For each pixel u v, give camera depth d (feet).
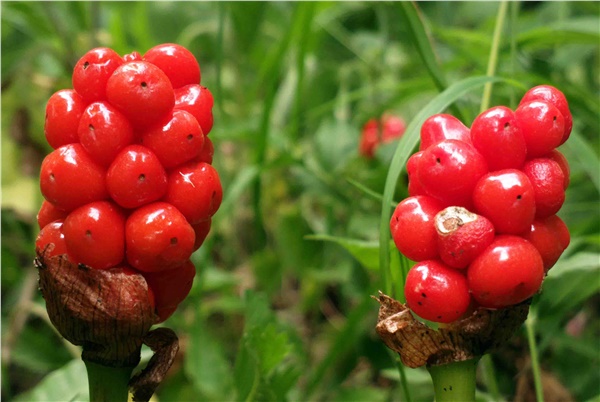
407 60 1.46
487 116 0.61
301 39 1.06
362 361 1.16
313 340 1.21
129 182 0.60
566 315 0.95
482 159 0.61
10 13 1.27
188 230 0.61
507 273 0.59
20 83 1.33
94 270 0.61
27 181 1.26
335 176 1.21
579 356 0.96
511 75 0.85
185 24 1.55
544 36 0.94
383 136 1.20
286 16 1.53
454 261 0.60
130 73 0.60
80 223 0.60
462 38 1.06
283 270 1.26
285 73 1.56
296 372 0.79
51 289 0.61
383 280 0.69
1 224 1.22
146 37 1.26
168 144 0.61
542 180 0.61
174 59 0.63
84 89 0.61
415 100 1.44
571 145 0.80
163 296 0.64
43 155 1.36
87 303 0.61
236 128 1.12
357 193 1.17
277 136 1.16
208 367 0.94
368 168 1.22
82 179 0.60
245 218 1.41
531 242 0.62
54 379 0.78
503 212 0.60
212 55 1.54
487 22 1.30
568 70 1.30
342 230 1.27
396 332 0.62
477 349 0.62
